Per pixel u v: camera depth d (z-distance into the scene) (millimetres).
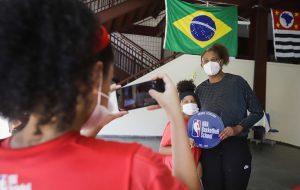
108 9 7652
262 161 5789
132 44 9562
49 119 536
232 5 6840
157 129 8094
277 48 6711
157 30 10305
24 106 517
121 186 523
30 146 549
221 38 6074
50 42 495
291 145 7848
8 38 495
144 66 9469
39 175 529
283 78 8453
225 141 2082
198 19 6004
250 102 2148
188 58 8125
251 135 7852
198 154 2074
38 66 497
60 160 532
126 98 845
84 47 523
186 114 2072
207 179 2115
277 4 7035
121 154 540
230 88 2133
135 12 8398
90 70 551
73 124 577
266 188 4207
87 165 528
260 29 7301
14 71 497
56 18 506
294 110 8461
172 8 5926
